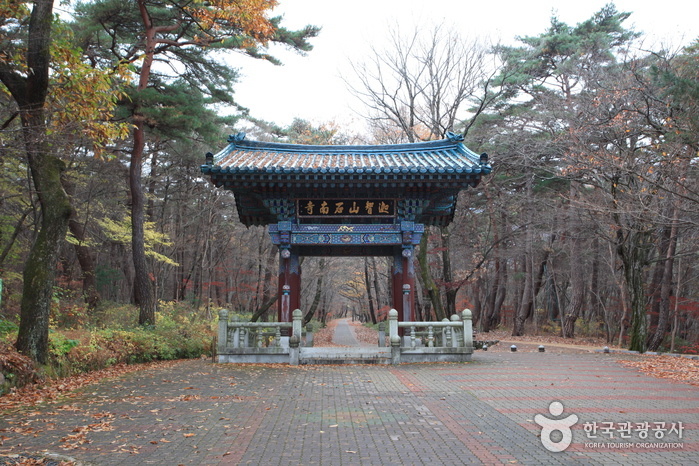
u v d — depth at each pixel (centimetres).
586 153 2020
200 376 1355
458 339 1689
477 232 3900
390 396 1057
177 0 2091
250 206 1864
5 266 2461
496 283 4569
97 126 1332
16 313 2048
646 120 1986
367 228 1767
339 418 866
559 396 1047
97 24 2075
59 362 1304
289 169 1596
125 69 1363
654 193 1847
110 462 639
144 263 2258
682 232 2502
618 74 2419
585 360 1758
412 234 1755
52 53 1293
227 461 645
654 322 3331
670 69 1936
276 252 3875
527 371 1425
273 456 664
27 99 1286
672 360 1770
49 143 1346
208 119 2386
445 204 1870
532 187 3459
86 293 2594
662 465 625
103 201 2819
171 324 2198
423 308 3622
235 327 1664
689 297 3478
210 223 3491
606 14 3391
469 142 3209
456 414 890
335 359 1603
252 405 976
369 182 1652
